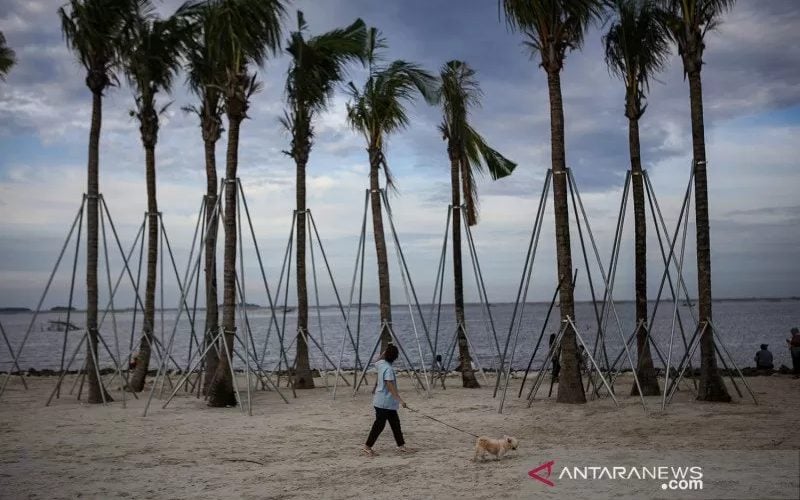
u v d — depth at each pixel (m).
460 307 21.25
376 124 20.78
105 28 18.44
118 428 13.59
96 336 18.22
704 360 15.71
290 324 145.38
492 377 25.00
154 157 21.19
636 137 17.45
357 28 21.88
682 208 15.73
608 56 17.91
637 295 17.50
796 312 179.00
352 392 19.95
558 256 16.30
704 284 15.70
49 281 19.52
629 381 21.25
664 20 17.00
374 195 20.81
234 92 17.67
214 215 17.97
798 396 16.30
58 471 9.77
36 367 42.12
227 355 16.64
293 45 21.44
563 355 16.23
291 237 21.47
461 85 21.77
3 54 24.06
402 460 10.11
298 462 10.20
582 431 12.22
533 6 16.27
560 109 16.59
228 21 17.19
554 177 16.39
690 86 16.00
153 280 21.28
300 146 21.58
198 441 12.07
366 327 121.56
